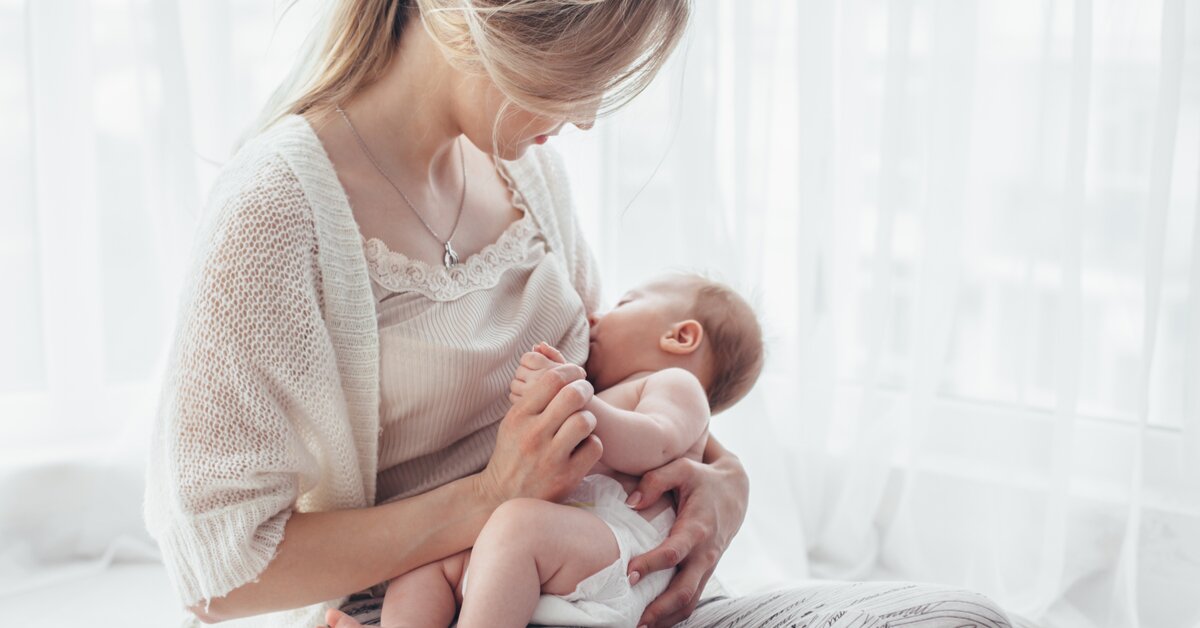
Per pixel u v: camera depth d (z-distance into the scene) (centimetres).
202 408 107
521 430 114
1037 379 222
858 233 236
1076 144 207
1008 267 224
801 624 117
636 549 121
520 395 117
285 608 115
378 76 123
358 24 122
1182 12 196
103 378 235
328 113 121
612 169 241
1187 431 210
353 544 113
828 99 227
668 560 121
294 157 114
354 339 115
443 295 123
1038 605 219
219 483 107
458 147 137
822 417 240
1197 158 207
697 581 126
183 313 110
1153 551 214
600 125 234
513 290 134
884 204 226
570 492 123
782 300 242
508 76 111
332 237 114
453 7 112
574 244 154
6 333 227
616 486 127
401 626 111
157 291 234
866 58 229
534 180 145
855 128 230
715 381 157
